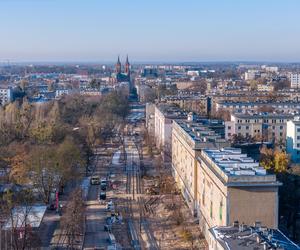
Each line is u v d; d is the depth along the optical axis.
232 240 179.25
